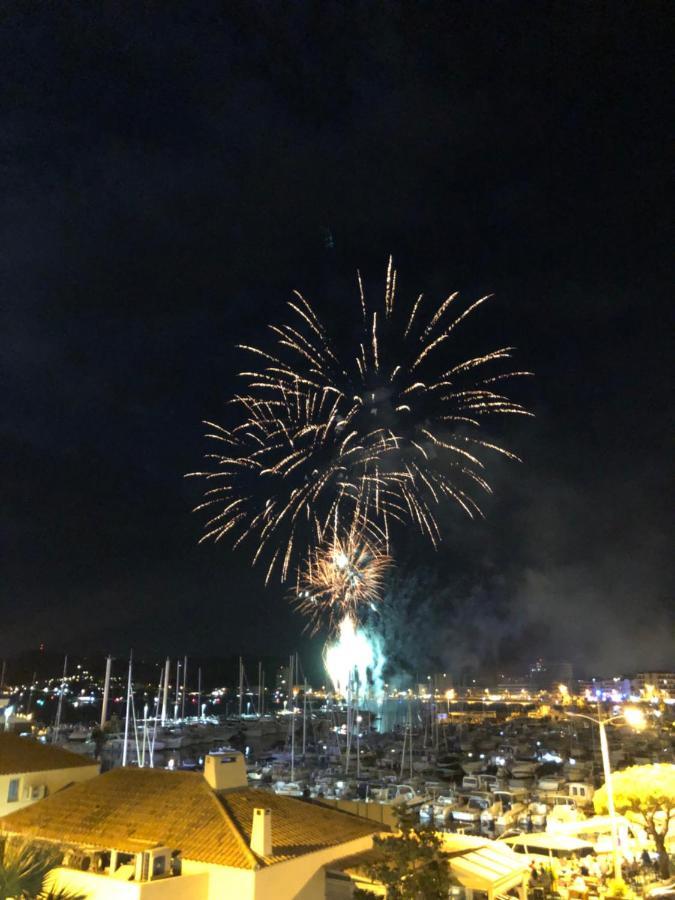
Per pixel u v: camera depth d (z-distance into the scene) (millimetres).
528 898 30250
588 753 103000
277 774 88125
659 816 38062
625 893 29625
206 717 197750
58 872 24641
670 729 126062
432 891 21172
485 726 155375
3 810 33000
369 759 103500
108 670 148875
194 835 25953
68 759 37062
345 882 24828
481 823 62938
